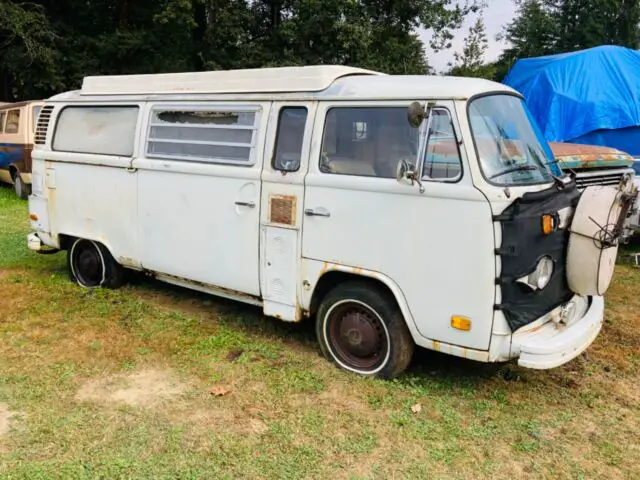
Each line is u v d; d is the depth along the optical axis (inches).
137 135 218.1
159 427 144.2
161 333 203.0
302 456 133.4
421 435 143.0
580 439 144.0
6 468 126.0
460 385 169.3
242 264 191.2
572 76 419.5
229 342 195.6
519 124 170.6
